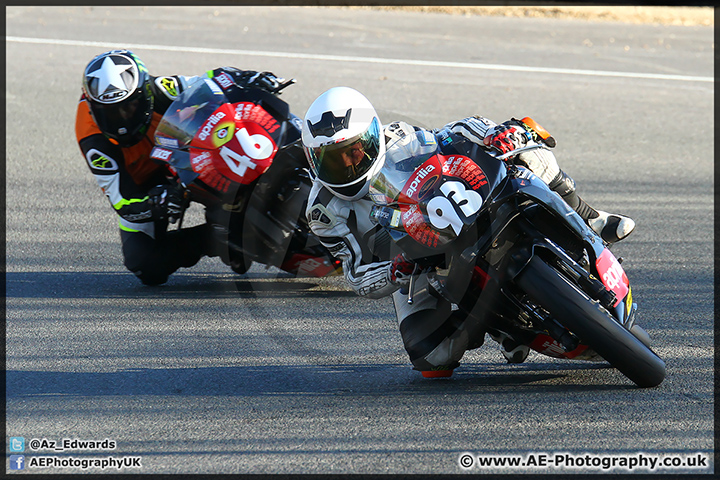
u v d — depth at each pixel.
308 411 11.08
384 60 38.06
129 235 16.28
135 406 11.42
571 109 31.56
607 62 39.34
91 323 14.77
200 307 15.59
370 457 9.76
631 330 11.44
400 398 11.41
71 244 19.03
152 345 13.77
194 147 14.70
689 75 37.34
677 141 28.20
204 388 12.00
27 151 26.12
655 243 18.84
